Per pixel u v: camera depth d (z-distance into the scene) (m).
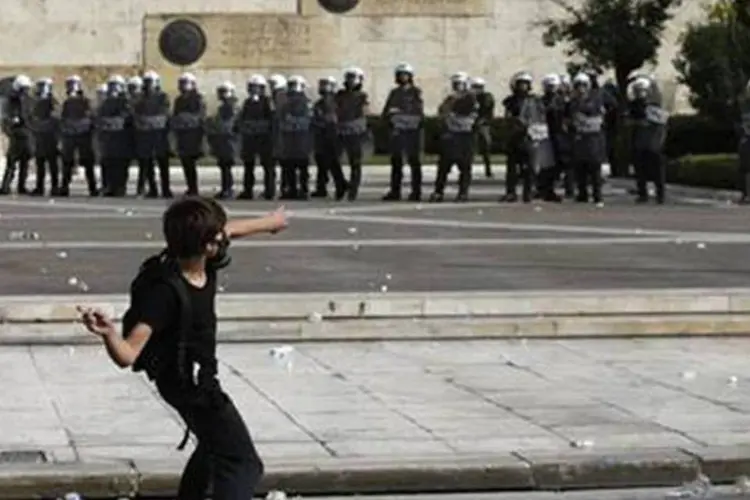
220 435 12.52
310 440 17.00
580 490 16.05
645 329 24.22
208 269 12.65
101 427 17.58
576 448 16.69
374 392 19.67
